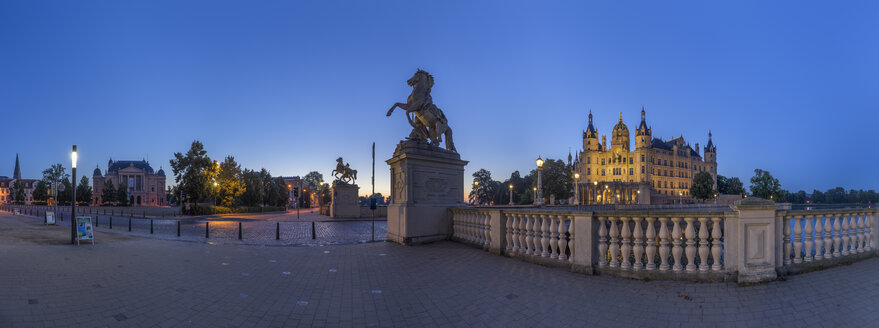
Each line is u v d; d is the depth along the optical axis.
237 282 6.40
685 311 4.62
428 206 11.34
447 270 7.27
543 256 7.52
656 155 127.81
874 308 4.48
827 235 6.45
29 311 4.54
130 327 4.27
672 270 5.91
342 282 6.46
